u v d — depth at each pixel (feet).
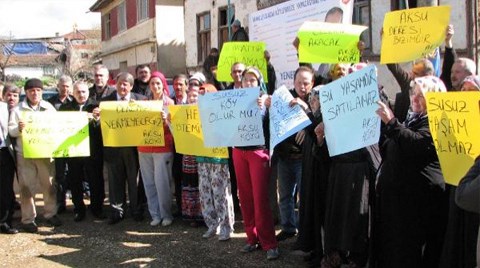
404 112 13.74
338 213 12.64
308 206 14.14
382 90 12.90
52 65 149.07
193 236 17.80
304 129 14.21
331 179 12.92
